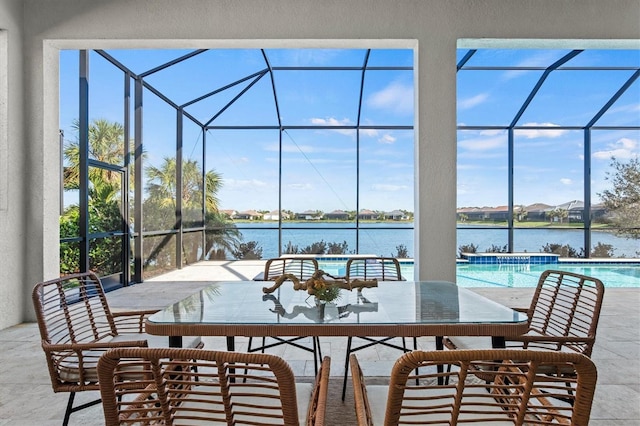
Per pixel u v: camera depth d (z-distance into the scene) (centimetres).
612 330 414
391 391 110
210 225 1112
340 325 187
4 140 430
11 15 437
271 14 454
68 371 193
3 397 264
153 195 776
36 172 453
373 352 352
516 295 607
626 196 1185
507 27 454
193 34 455
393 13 454
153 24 455
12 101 438
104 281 625
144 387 164
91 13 454
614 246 1029
